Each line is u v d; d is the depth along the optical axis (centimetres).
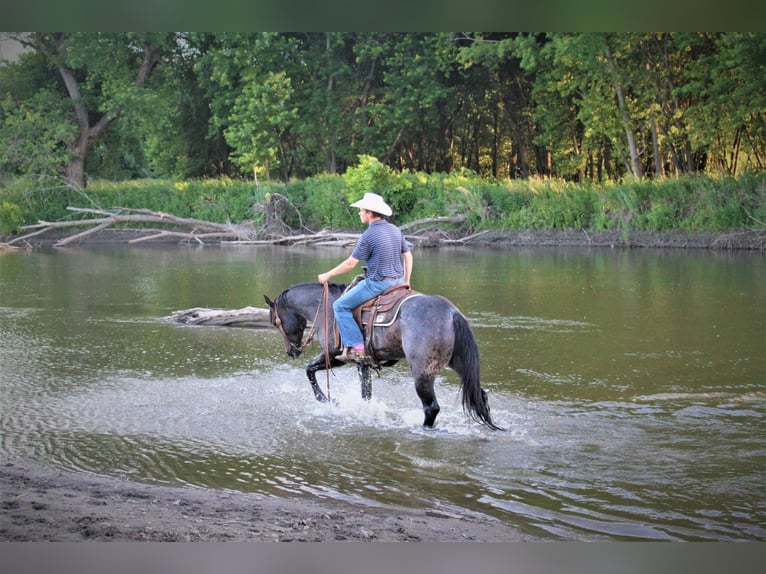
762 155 3772
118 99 4400
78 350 1255
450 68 4547
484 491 659
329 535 535
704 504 629
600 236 3453
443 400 959
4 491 625
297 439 804
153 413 902
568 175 4969
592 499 639
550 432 823
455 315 804
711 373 1077
